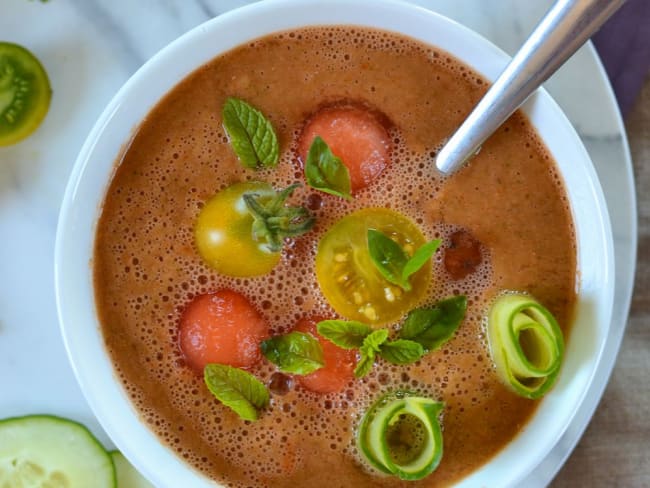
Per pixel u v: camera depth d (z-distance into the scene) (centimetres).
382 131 30
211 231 30
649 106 35
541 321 29
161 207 30
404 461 30
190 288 30
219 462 30
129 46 32
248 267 30
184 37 29
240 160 30
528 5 32
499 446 30
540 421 30
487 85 30
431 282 30
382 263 29
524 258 30
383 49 30
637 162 35
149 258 30
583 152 30
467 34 29
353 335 29
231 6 32
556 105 30
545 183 30
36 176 33
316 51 30
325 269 30
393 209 30
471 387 30
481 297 30
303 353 29
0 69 32
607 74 34
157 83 30
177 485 30
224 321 30
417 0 32
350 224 30
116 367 30
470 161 30
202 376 30
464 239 30
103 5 32
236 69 30
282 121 30
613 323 32
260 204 29
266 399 30
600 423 35
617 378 35
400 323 30
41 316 33
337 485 30
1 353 33
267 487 30
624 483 35
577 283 30
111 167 30
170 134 30
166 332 30
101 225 30
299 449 30
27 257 33
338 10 30
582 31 25
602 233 30
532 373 29
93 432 33
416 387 30
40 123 33
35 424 33
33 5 32
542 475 32
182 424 30
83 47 33
